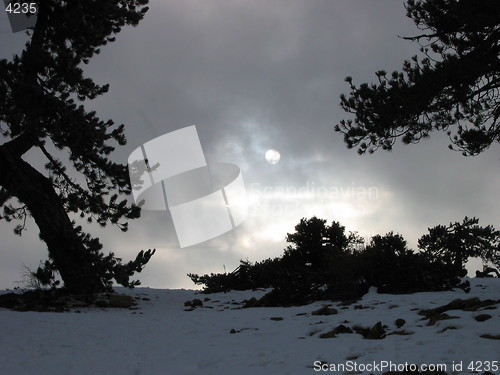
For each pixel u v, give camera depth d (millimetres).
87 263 18422
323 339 8422
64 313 14258
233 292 20672
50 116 17391
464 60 13891
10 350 8688
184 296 20000
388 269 15664
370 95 15273
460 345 6867
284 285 16250
